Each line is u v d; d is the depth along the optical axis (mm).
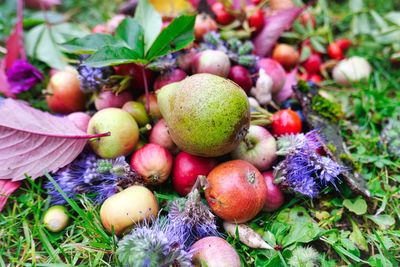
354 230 324
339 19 571
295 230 317
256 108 366
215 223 307
